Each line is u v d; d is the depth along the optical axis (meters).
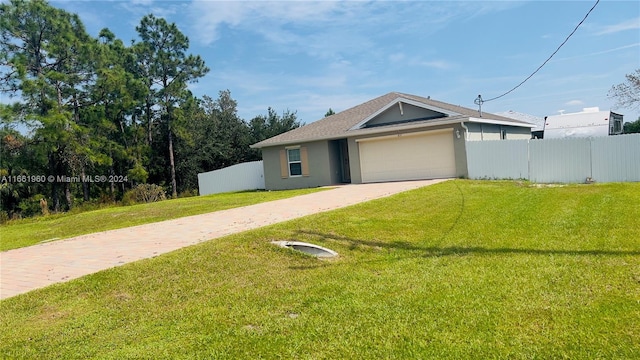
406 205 10.30
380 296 4.65
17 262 7.67
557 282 4.72
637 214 8.02
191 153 33.94
